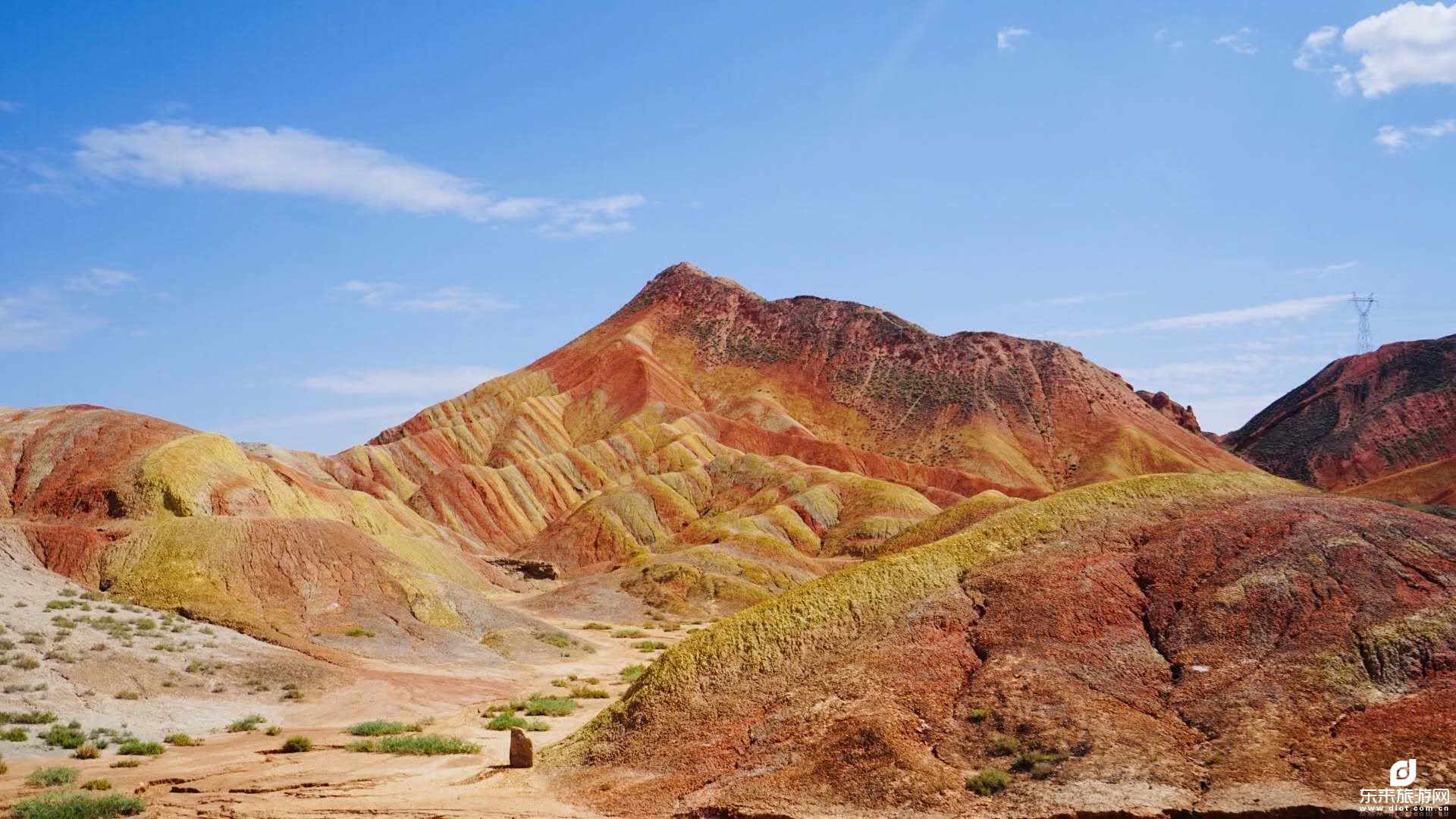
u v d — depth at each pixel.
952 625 33.16
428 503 156.62
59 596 54.19
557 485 172.62
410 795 30.78
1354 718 25.80
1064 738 27.14
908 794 26.22
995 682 29.81
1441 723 24.72
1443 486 134.62
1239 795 23.83
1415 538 31.64
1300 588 30.59
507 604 97.25
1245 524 34.38
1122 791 24.86
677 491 160.62
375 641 60.62
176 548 64.38
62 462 83.06
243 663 50.62
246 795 31.09
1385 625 28.34
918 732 28.78
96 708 41.34
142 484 77.19
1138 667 29.88
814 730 29.72
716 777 29.11
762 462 166.75
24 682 41.62
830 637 34.06
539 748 37.12
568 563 139.75
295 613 61.88
